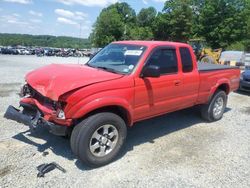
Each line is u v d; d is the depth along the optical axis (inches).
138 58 180.1
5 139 189.0
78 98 145.0
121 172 155.9
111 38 3198.8
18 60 1044.5
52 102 152.1
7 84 403.9
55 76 158.6
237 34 2314.2
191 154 183.9
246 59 835.4
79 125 150.5
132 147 190.9
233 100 369.1
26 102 168.6
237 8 2390.5
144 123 246.5
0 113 245.1
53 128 149.7
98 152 159.3
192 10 2637.8
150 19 3772.1
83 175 150.2
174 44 206.5
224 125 252.2
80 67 185.9
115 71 179.0
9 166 153.7
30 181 140.6
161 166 164.9
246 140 214.8
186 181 149.9
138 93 174.1
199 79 225.8
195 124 250.8
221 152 189.5
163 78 191.3
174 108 209.9
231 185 148.3
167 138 211.6
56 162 162.1
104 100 152.5
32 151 173.6
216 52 865.5
